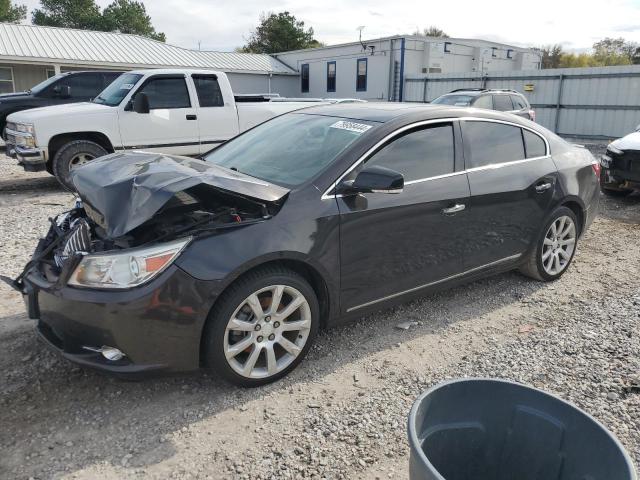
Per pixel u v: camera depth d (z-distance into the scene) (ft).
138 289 8.88
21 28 80.74
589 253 19.26
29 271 10.46
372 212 11.18
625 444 8.85
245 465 8.31
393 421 9.43
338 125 12.53
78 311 9.05
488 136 13.85
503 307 14.33
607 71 59.62
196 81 30.48
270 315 10.14
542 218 14.98
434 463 5.94
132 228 8.89
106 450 8.57
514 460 6.03
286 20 163.12
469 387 5.97
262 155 12.64
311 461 8.43
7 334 12.21
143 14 210.79
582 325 13.23
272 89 103.50
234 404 9.84
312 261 10.39
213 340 9.57
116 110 28.40
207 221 9.62
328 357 11.56
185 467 8.25
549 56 188.34
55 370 10.78
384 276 11.72
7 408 9.55
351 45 92.48
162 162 11.07
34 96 37.55
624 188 27.84
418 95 82.43
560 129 64.85
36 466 8.18
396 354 11.75
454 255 12.98
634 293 15.33
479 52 92.89
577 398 10.11
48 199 27.43
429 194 12.13
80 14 199.72
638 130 30.58
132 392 10.14
